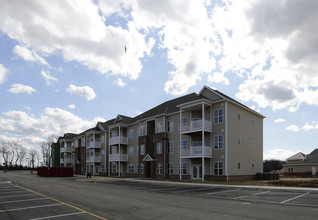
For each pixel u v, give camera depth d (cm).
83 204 1258
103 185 2516
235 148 3014
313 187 2055
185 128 3162
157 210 1086
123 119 4678
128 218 931
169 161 3553
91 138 5584
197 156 2938
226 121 2903
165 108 3775
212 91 3095
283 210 1086
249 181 2830
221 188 2095
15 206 1211
